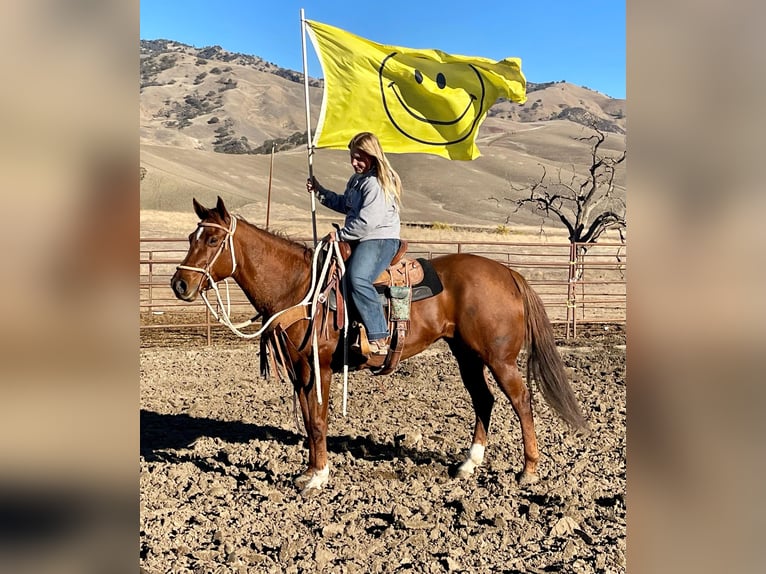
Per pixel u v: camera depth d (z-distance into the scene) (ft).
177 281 15.40
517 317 16.14
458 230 128.26
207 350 36.35
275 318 15.56
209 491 15.88
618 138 372.79
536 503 15.26
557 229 161.07
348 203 15.92
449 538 13.30
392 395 26.23
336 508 14.98
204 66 653.71
